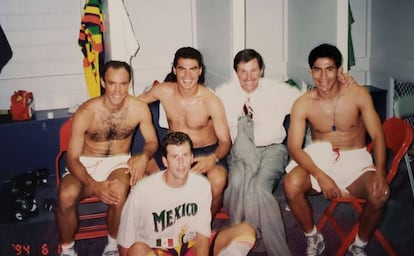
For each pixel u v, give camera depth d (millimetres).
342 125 2838
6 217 3082
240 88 3010
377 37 4406
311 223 2709
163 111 3092
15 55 3979
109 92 2781
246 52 2949
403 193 3400
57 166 2838
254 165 2848
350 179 2760
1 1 3855
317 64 2777
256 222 2729
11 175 3688
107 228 2738
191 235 2453
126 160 2893
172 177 2426
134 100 2887
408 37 4039
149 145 2885
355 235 2672
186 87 2861
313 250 2711
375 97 4309
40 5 3943
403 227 2955
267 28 4305
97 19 3502
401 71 4148
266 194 2723
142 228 2455
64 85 4129
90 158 2863
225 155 2836
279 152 2965
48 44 4031
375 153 2736
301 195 2672
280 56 4375
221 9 3342
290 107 3033
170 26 4254
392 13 4199
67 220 2646
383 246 2678
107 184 2668
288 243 2828
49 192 3496
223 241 2551
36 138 3711
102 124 2830
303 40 3836
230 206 2742
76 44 4086
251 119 2979
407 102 3350
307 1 3693
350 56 3947
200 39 3990
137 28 4184
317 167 2703
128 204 2449
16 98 3734
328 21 3346
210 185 2475
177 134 2441
